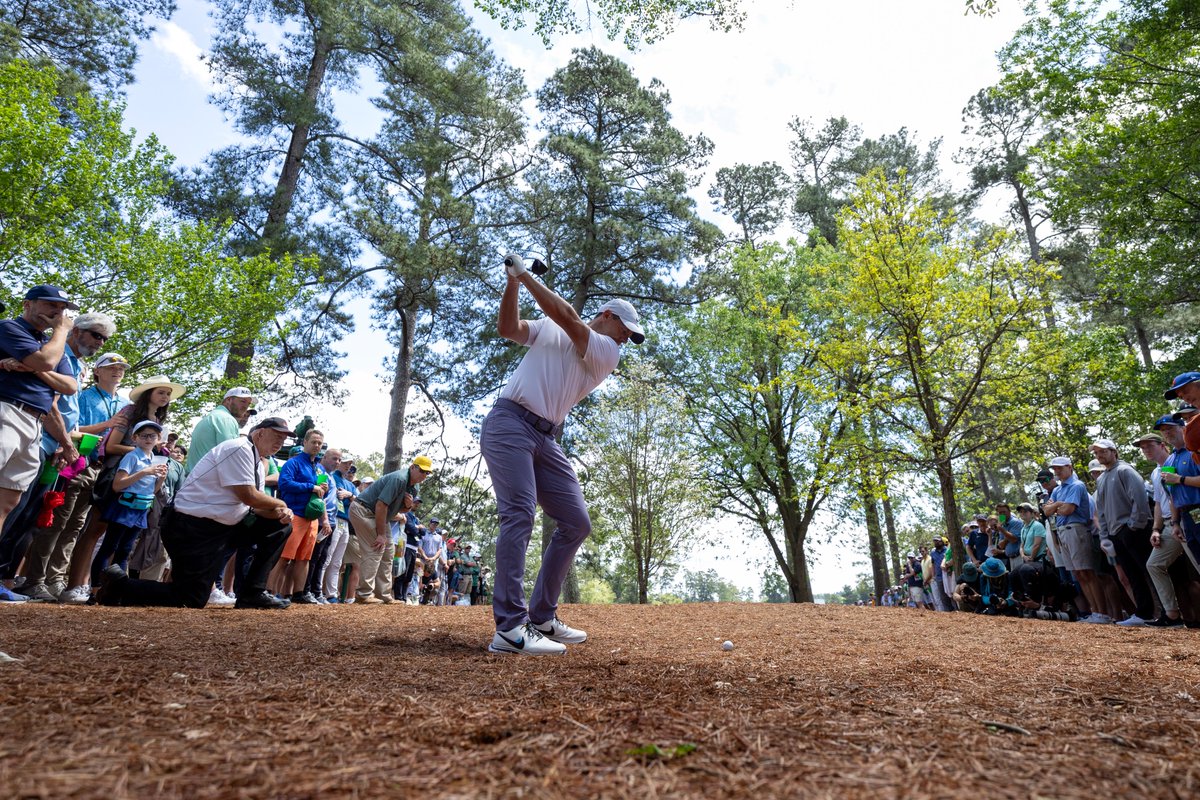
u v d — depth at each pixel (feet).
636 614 22.18
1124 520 21.34
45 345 12.50
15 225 37.96
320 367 61.57
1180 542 19.35
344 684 6.68
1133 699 6.90
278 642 10.25
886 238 41.60
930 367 41.83
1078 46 39.11
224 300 43.32
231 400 19.63
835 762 4.36
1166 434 20.03
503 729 4.99
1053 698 6.90
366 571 24.90
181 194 52.90
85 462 17.07
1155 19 36.29
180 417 44.37
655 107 70.44
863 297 43.27
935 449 40.60
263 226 55.21
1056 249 76.59
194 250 45.06
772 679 7.85
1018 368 43.73
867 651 11.82
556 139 64.69
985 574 27.22
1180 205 40.14
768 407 67.72
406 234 57.11
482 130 65.92
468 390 71.15
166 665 7.30
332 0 56.29
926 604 45.19
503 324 10.87
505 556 10.43
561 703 6.07
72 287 39.81
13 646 7.97
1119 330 55.47
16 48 49.01
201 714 5.08
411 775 3.92
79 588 17.12
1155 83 38.40
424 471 25.73
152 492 17.44
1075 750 4.78
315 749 4.35
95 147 42.42
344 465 27.58
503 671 8.11
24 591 16.49
